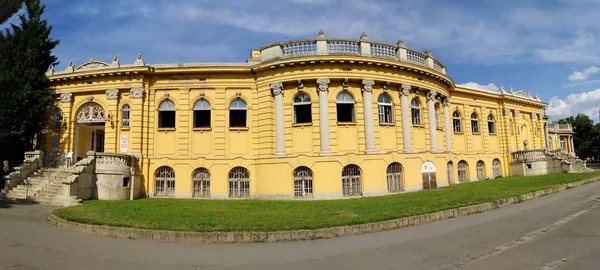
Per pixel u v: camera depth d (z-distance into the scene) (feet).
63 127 79.87
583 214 40.22
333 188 69.87
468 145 106.42
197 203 63.36
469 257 25.90
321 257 27.71
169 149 78.07
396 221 38.65
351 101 75.61
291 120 74.64
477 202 49.70
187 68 78.28
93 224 37.55
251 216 45.21
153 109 79.10
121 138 77.56
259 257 28.04
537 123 134.51
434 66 89.66
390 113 79.66
